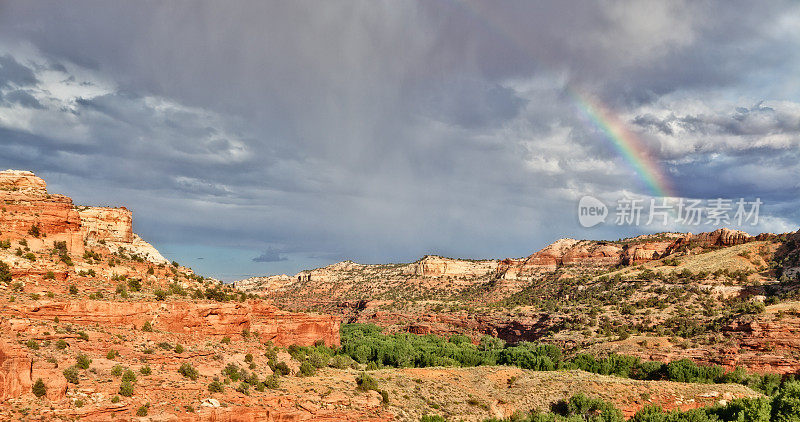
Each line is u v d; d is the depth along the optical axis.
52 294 95.88
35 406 71.88
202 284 130.50
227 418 86.50
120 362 88.44
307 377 113.19
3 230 104.00
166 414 80.38
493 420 109.50
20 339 82.69
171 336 102.50
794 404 103.88
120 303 98.88
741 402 110.50
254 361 109.06
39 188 117.12
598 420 112.62
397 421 103.12
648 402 130.12
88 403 76.12
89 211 126.62
